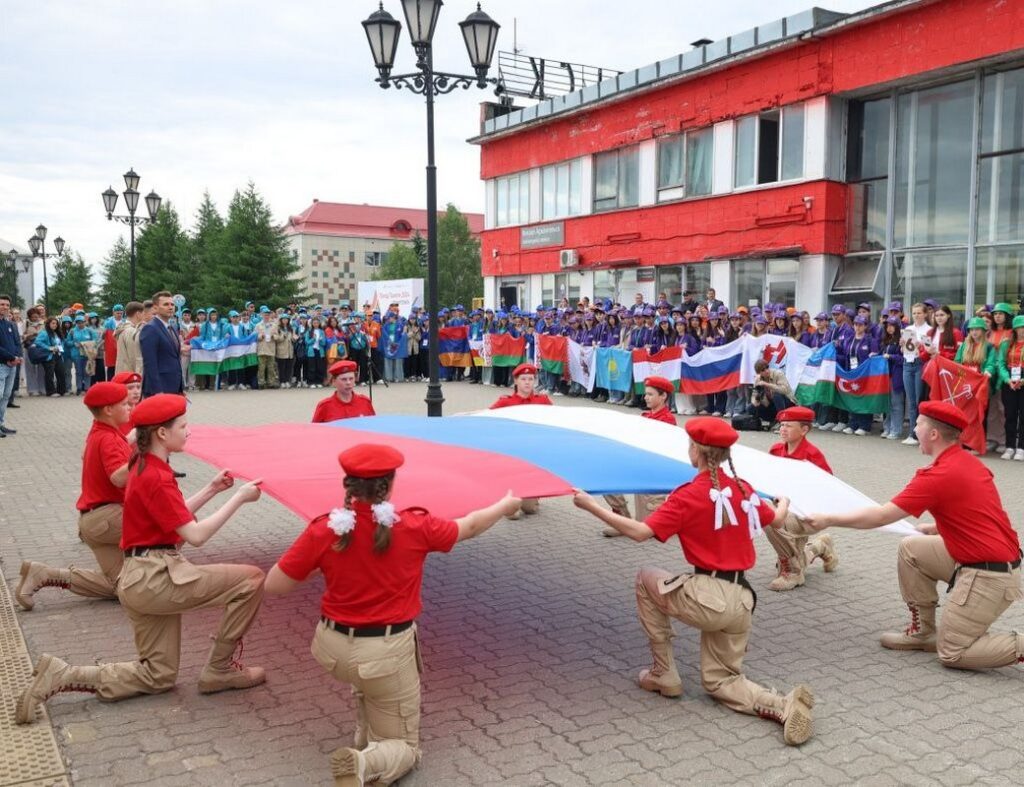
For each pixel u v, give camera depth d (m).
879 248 20.39
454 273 81.38
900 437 14.44
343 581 3.73
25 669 5.06
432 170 12.07
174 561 4.59
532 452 5.99
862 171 20.70
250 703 4.68
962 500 5.02
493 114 33.34
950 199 18.86
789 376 15.56
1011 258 17.88
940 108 18.94
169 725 4.41
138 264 64.31
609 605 6.40
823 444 13.84
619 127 26.67
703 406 17.88
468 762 4.05
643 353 18.34
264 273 58.00
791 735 4.19
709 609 4.45
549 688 4.93
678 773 3.95
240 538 8.15
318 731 4.36
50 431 14.80
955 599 5.12
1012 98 17.64
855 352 14.70
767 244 22.12
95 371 21.12
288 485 4.78
